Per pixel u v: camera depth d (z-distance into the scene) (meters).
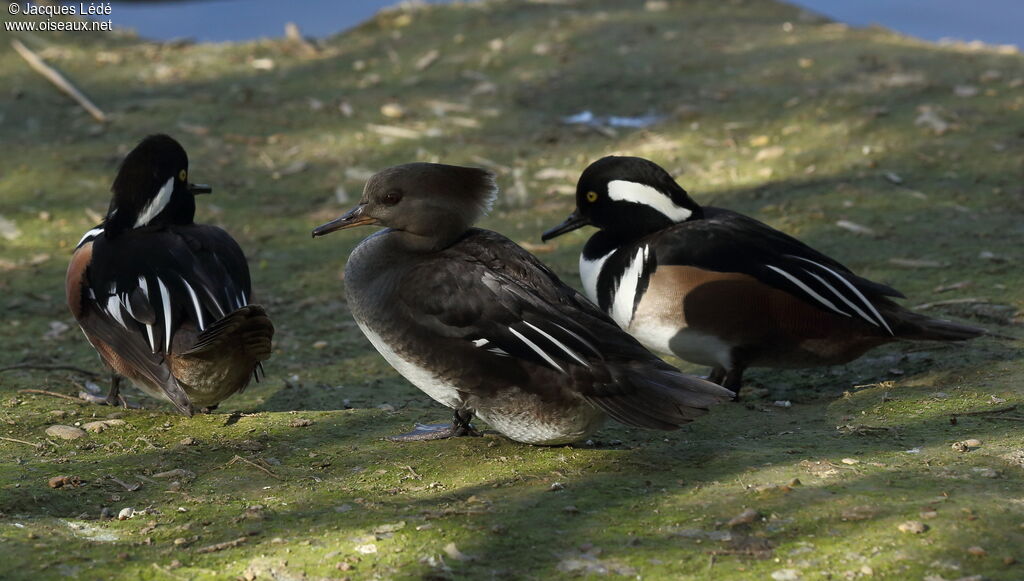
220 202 16.02
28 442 8.53
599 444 8.55
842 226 14.20
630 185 10.23
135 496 7.50
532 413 7.96
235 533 6.82
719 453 8.09
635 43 22.12
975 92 18.64
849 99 18.64
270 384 10.55
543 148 17.78
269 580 6.17
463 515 6.98
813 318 9.52
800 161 16.59
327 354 11.47
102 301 8.77
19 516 7.07
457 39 22.84
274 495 7.50
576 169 16.88
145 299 8.49
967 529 6.47
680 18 23.84
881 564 6.13
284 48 23.08
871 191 15.31
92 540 6.72
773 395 9.84
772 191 15.63
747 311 9.52
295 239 15.03
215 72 21.59
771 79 19.88
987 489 7.10
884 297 9.77
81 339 11.78
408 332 8.06
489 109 19.34
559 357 7.67
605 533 6.67
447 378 8.06
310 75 21.33
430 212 8.38
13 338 11.72
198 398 8.79
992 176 15.57
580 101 19.45
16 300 12.92
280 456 8.29
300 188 16.62
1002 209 14.49
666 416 7.51
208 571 6.29
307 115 19.30
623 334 7.87
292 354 11.46
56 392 9.97
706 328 9.65
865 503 6.91
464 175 8.49
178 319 8.38
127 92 20.33
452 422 9.06
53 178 16.59
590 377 7.64
